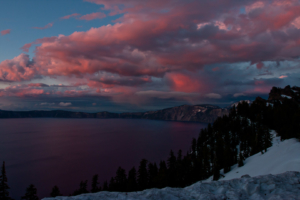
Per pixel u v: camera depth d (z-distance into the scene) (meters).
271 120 86.75
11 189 111.25
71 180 127.00
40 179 128.50
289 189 9.37
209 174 66.75
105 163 172.25
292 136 55.50
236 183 10.38
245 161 58.94
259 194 9.03
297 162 26.56
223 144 77.12
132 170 75.19
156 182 67.62
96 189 73.19
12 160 184.00
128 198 8.88
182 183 70.75
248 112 115.38
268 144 60.84
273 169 32.62
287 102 110.38
